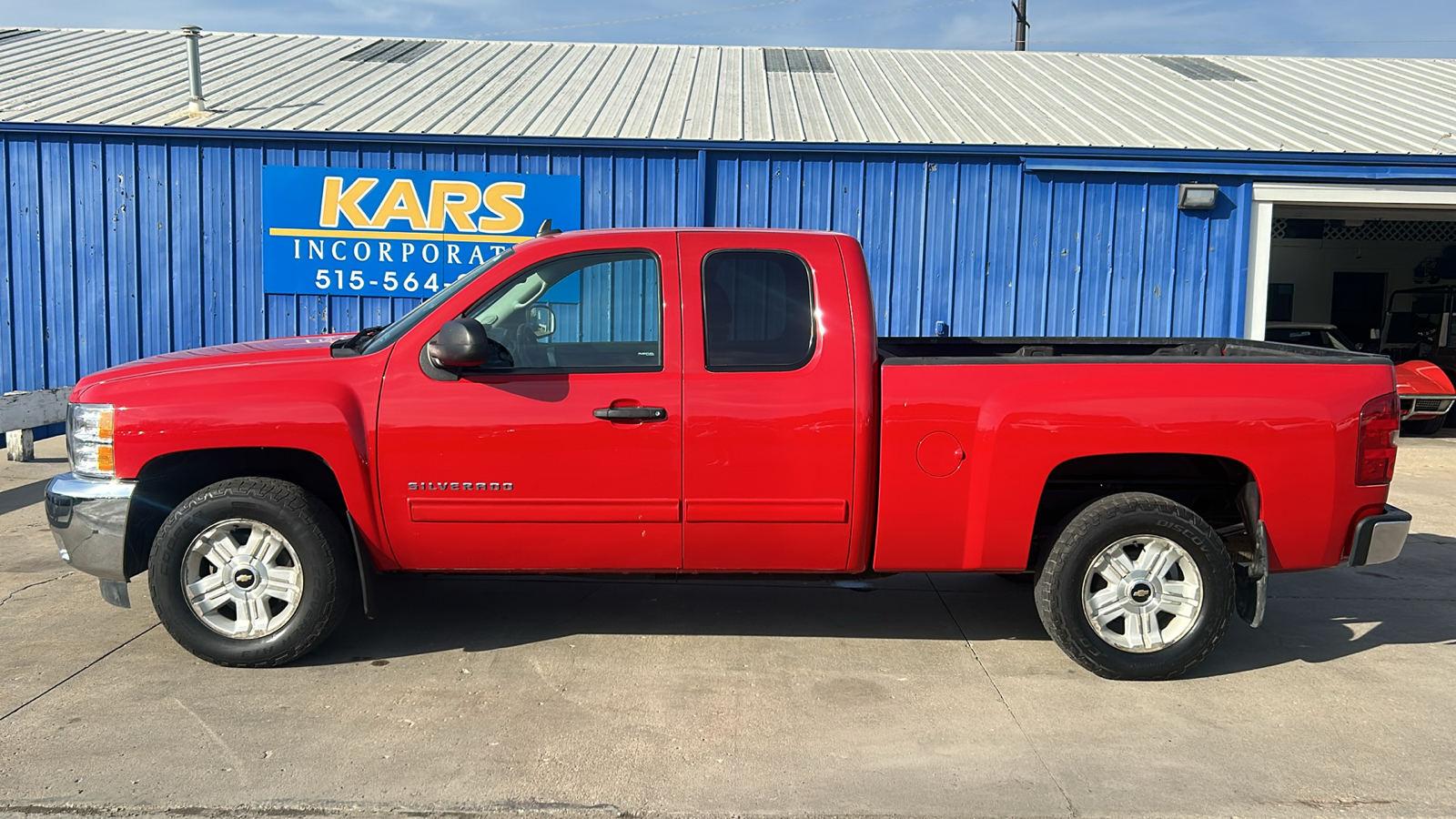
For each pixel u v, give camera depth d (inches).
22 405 339.9
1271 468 158.4
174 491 167.3
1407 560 246.5
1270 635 189.0
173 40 599.2
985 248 416.2
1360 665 172.7
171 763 129.3
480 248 412.5
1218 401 157.5
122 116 411.8
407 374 158.2
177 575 157.3
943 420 157.8
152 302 411.5
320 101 453.4
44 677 157.2
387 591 205.8
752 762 133.2
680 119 441.4
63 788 122.3
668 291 160.7
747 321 160.9
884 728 144.3
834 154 408.5
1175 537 159.2
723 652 174.2
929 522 160.7
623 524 159.9
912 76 557.3
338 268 411.8
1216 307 424.5
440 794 123.4
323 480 170.7
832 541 162.4
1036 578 166.4
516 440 156.6
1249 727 146.5
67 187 404.2
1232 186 418.3
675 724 144.3
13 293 409.4
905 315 418.6
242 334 414.6
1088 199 416.2
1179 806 123.2
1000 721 147.5
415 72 526.6
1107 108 484.1
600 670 164.6
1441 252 767.1
